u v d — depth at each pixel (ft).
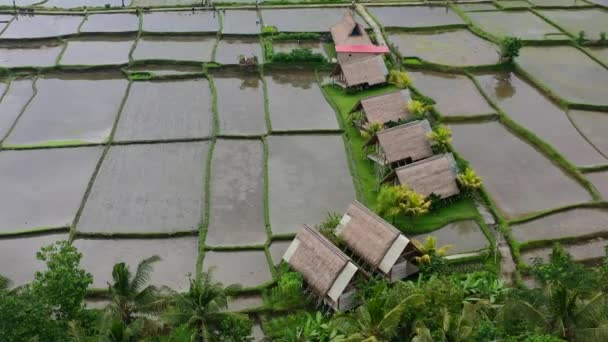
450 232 134.00
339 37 210.79
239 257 127.03
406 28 226.99
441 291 99.66
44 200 142.82
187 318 92.84
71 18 235.61
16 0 251.39
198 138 164.55
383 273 116.88
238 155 158.30
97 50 211.61
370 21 228.84
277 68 201.67
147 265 97.86
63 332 86.94
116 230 133.28
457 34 226.79
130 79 194.18
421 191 137.18
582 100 182.29
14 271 123.95
